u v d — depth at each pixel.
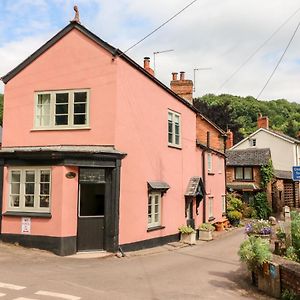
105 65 15.33
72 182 14.12
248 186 38.56
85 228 14.30
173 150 19.92
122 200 15.19
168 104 19.53
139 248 16.14
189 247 18.25
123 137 15.47
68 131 15.41
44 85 15.92
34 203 14.43
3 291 8.42
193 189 21.27
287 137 48.78
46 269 11.04
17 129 16.06
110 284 9.69
